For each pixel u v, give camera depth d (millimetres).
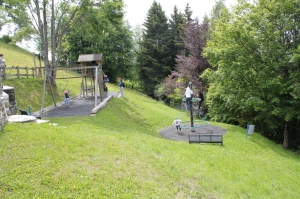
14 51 38844
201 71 26828
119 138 9742
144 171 6781
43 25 23062
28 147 6734
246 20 16859
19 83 19812
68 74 35188
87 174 5938
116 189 5590
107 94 24984
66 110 16812
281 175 9648
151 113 19844
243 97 17266
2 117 7996
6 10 21266
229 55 16797
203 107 25016
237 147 12664
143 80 44969
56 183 5387
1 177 5281
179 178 6980
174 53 43188
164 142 11086
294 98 14555
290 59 13898
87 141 8047
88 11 22562
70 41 39719
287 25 15141
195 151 10398
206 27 27312
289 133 17234
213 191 6789
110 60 42219
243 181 8172
